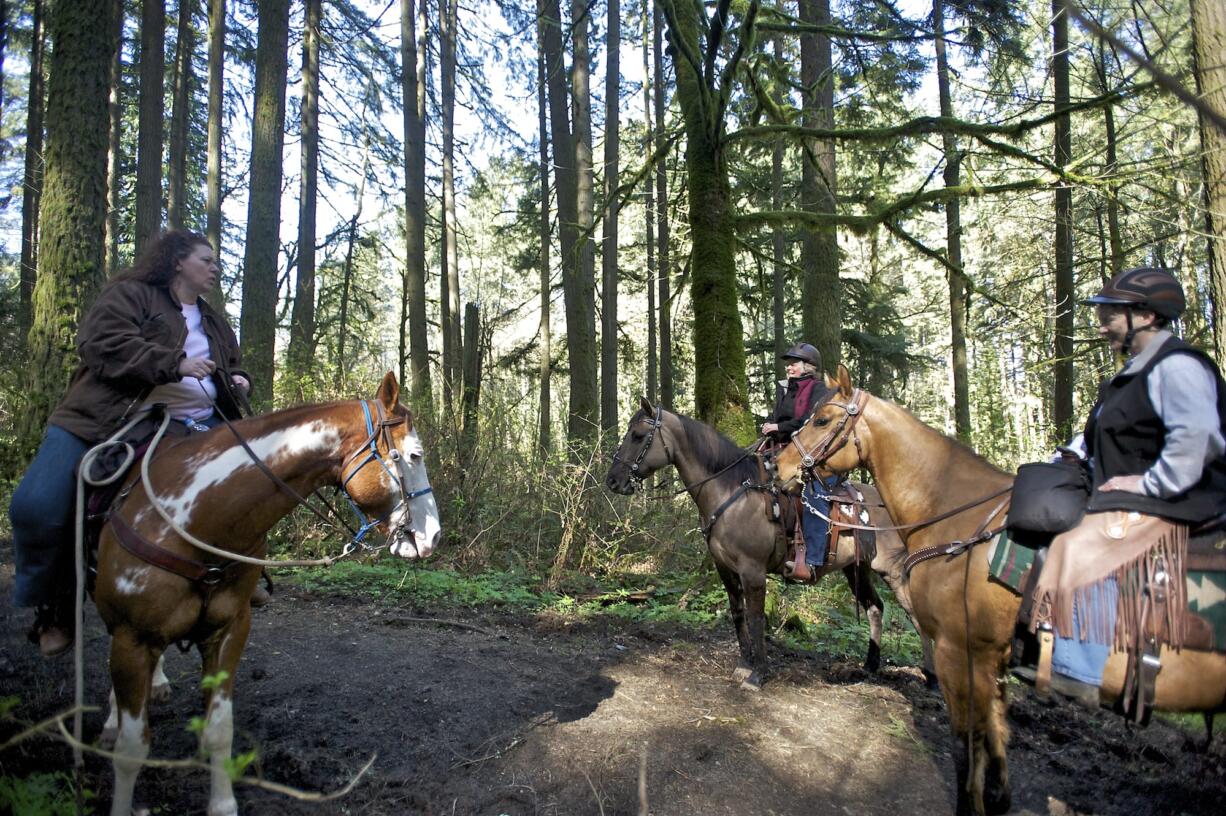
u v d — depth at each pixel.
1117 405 2.87
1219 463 2.74
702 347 7.58
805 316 11.11
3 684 4.52
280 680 4.79
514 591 7.39
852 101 12.48
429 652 5.48
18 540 3.15
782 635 6.69
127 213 19.50
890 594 7.85
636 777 3.87
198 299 3.68
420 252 15.29
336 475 3.37
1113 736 4.86
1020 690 5.56
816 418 4.14
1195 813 3.88
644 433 5.81
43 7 14.04
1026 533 3.13
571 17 15.09
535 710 4.61
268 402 9.56
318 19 16.88
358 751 3.98
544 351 18.36
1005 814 3.76
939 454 3.74
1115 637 2.77
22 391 7.39
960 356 15.48
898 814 3.82
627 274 19.77
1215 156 5.44
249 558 3.10
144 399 3.43
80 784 2.77
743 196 16.44
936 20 8.52
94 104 7.02
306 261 16.88
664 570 8.73
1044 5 8.91
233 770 2.11
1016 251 16.97
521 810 3.57
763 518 5.45
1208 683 2.71
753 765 4.10
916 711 5.01
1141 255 14.81
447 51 18.27
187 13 14.84
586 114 14.88
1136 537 2.79
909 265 20.42
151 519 3.06
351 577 7.43
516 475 9.11
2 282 16.55
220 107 13.98
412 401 9.34
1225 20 5.27
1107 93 6.91
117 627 3.02
